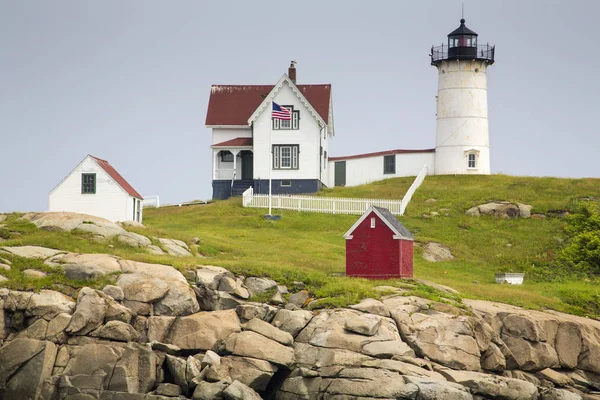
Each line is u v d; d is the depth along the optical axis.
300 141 130.38
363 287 77.31
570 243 105.94
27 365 65.69
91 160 99.81
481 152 136.00
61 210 99.88
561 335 77.19
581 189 123.38
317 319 71.06
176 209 123.38
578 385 75.31
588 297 88.94
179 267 77.56
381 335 68.94
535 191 123.81
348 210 118.12
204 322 70.44
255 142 130.75
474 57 135.50
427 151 137.88
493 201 118.44
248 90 143.75
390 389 63.19
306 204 119.31
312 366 67.31
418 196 123.06
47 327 67.81
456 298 78.44
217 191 135.12
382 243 84.12
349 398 64.06
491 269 100.88
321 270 86.38
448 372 67.19
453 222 113.56
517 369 75.00
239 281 77.44
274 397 67.56
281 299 76.88
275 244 100.75
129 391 64.94
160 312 72.12
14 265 73.88
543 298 86.56
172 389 65.06
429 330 70.69
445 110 136.62
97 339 68.06
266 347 67.88
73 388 65.19
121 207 99.56
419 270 96.38
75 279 73.25
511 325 75.94
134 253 82.44
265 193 130.50
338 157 142.50
